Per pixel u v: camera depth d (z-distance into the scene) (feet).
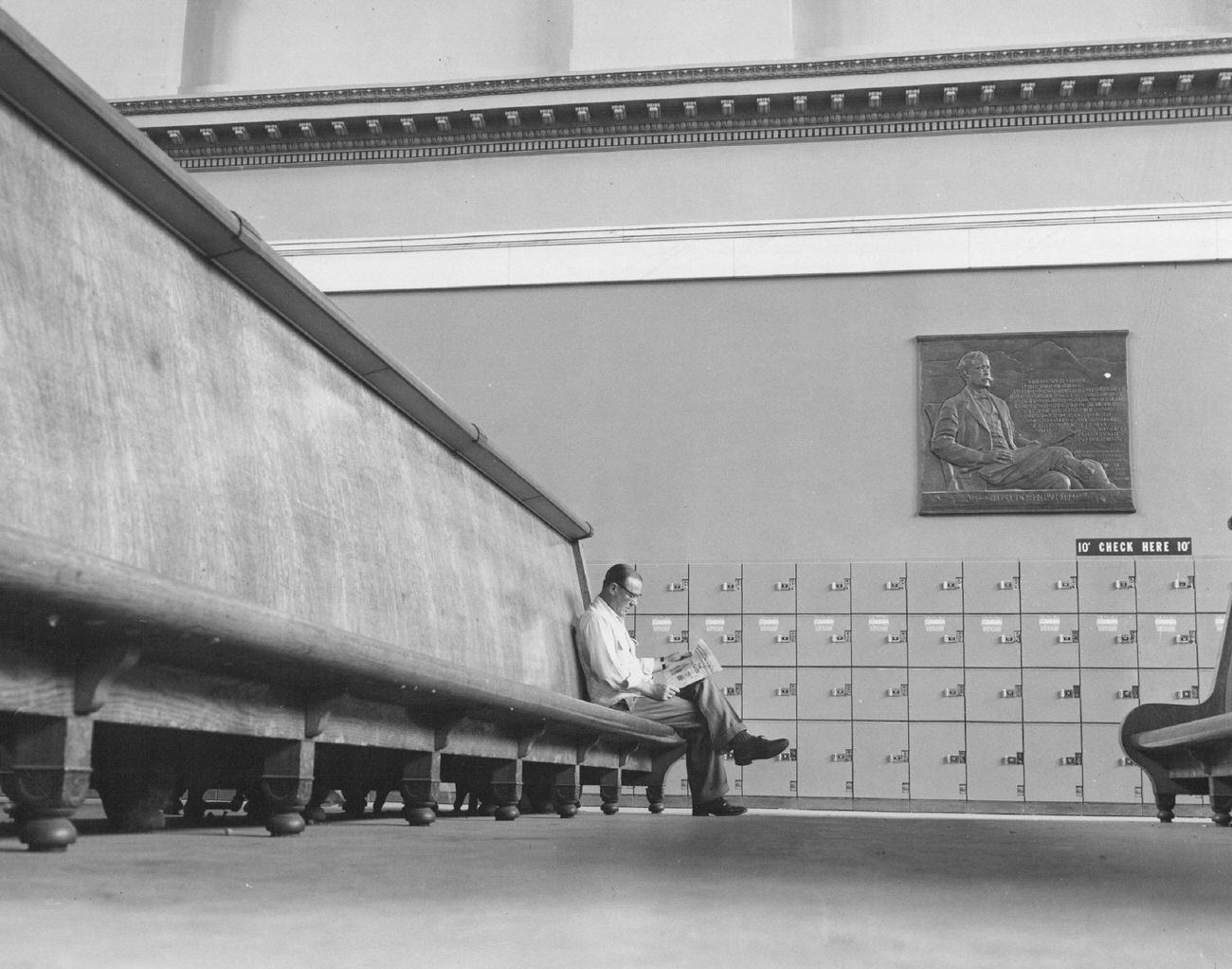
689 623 29.04
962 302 29.86
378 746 10.04
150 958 3.08
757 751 20.36
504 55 34.91
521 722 13.47
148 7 35.06
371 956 3.26
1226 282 29.12
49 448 6.23
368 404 12.26
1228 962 3.46
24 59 6.15
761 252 30.81
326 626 7.76
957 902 4.98
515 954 3.35
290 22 35.83
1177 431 28.53
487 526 16.37
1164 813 19.66
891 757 27.81
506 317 31.68
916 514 29.01
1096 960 3.44
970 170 30.50
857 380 29.91
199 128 32.53
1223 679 19.48
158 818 9.41
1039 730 27.43
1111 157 30.01
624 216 31.63
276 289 9.61
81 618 5.36
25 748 5.91
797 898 5.02
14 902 4.11
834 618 28.58
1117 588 27.78
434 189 32.55
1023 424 28.91
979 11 32.83
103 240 7.35
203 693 7.15
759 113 31.09
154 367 7.70
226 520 8.40
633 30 32.42
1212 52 28.89
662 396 30.63
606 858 7.40
